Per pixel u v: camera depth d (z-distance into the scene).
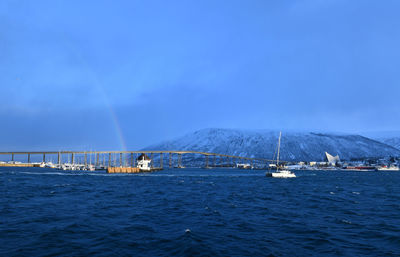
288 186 92.88
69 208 41.78
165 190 72.31
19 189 69.12
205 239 25.84
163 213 38.72
